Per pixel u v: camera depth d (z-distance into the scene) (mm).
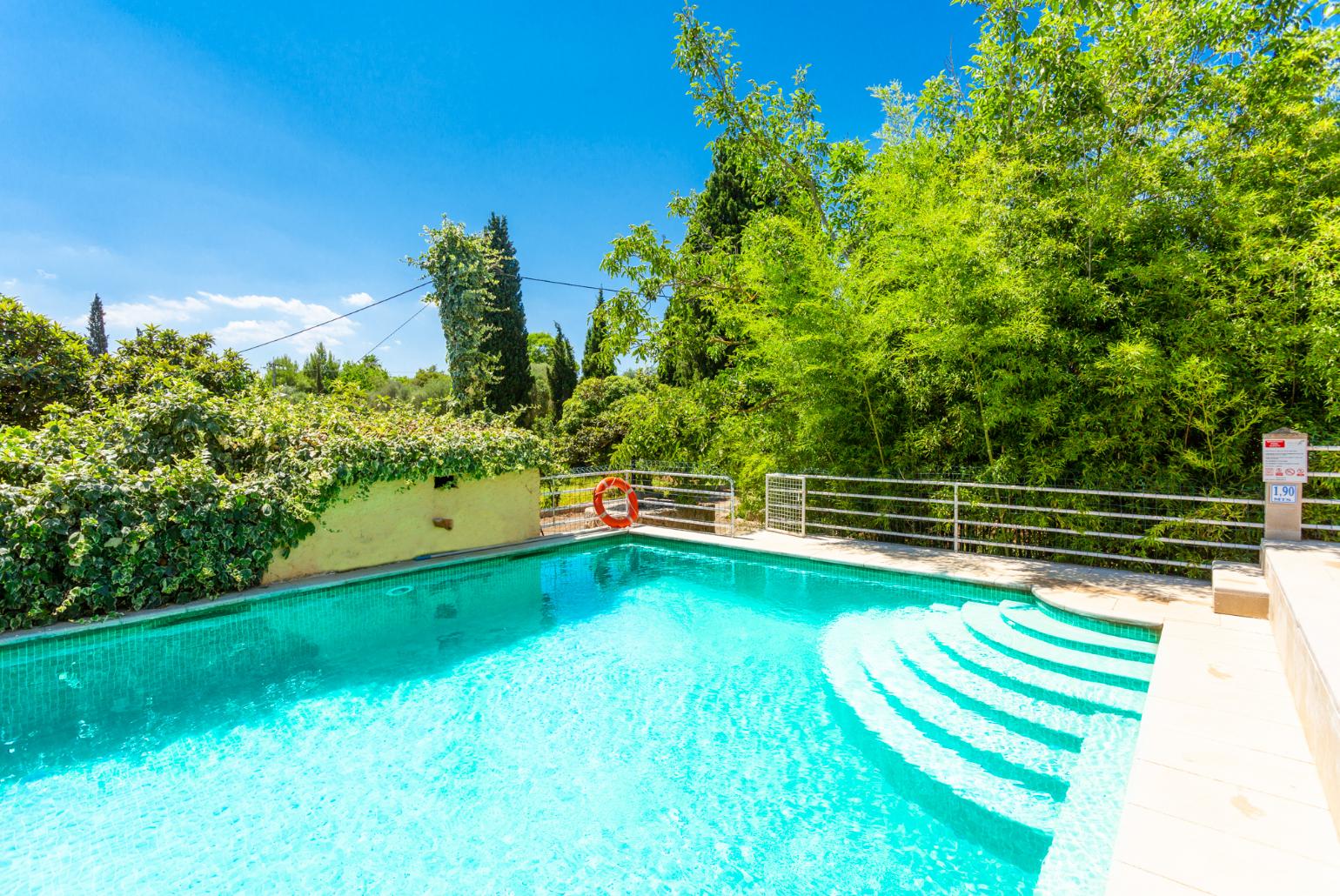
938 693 4422
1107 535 6230
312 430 7441
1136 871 2109
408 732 4191
